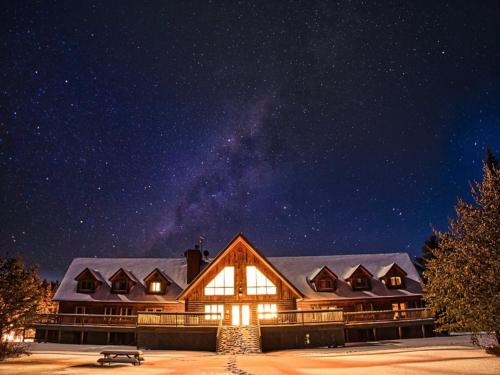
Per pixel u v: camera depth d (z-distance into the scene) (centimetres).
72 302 4144
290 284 3894
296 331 3147
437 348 2577
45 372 1722
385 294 4162
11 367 1908
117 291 4228
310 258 4784
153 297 4172
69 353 2756
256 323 3834
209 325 3247
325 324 3186
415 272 4419
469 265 1983
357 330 3625
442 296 2178
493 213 2022
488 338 3225
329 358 2286
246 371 1794
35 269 2378
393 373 1564
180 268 4591
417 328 3731
